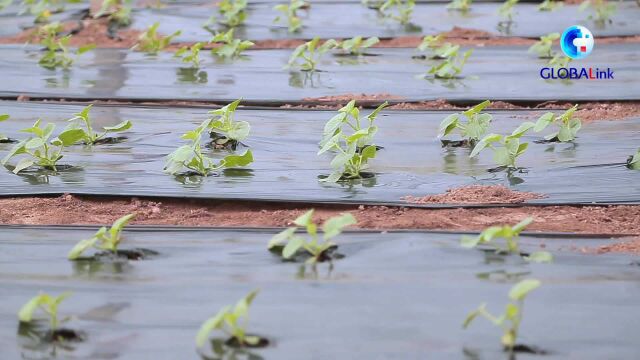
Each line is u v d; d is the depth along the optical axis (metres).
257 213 7.13
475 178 7.71
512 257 6.07
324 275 5.86
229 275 5.89
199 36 12.92
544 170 7.85
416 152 8.38
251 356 4.94
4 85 10.70
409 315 5.34
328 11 14.09
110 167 8.00
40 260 6.15
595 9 13.88
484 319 5.27
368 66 11.35
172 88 10.56
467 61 11.55
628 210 7.05
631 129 8.91
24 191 7.48
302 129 9.06
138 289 5.71
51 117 9.55
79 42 12.74
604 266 5.92
